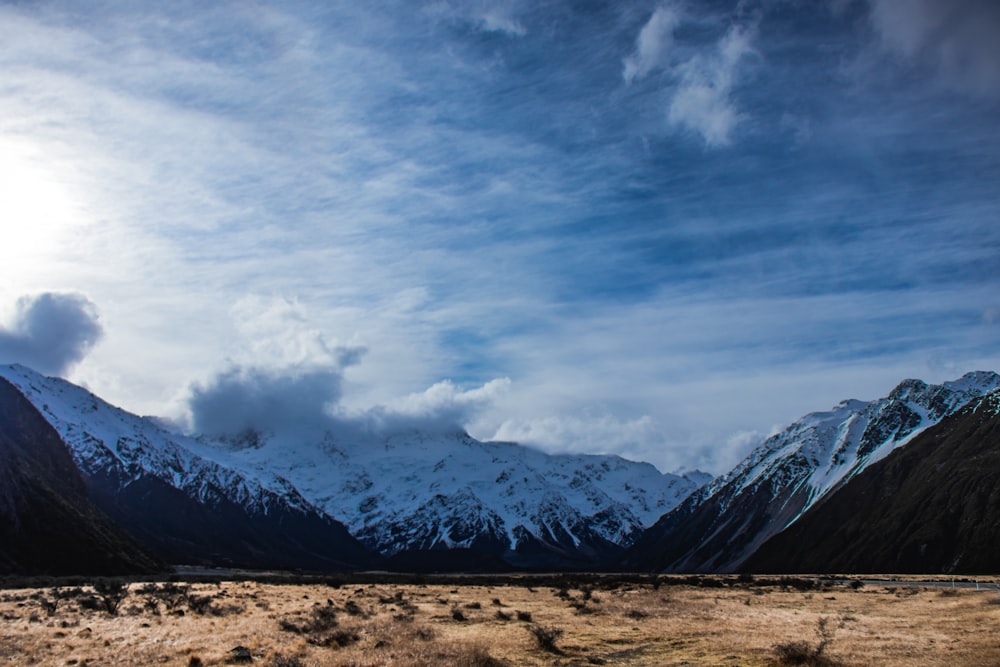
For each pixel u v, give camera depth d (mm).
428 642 47062
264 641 47062
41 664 39344
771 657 43094
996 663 40062
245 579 159000
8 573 153625
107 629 53781
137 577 169000
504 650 45812
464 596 98125
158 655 41594
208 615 64750
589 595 91188
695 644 48594
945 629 54000
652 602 84938
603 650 46438
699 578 172250
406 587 126938
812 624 59656
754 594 102062
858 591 106125
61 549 178500
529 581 159625
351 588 120812
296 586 125375
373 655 41438
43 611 65375
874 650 44719
